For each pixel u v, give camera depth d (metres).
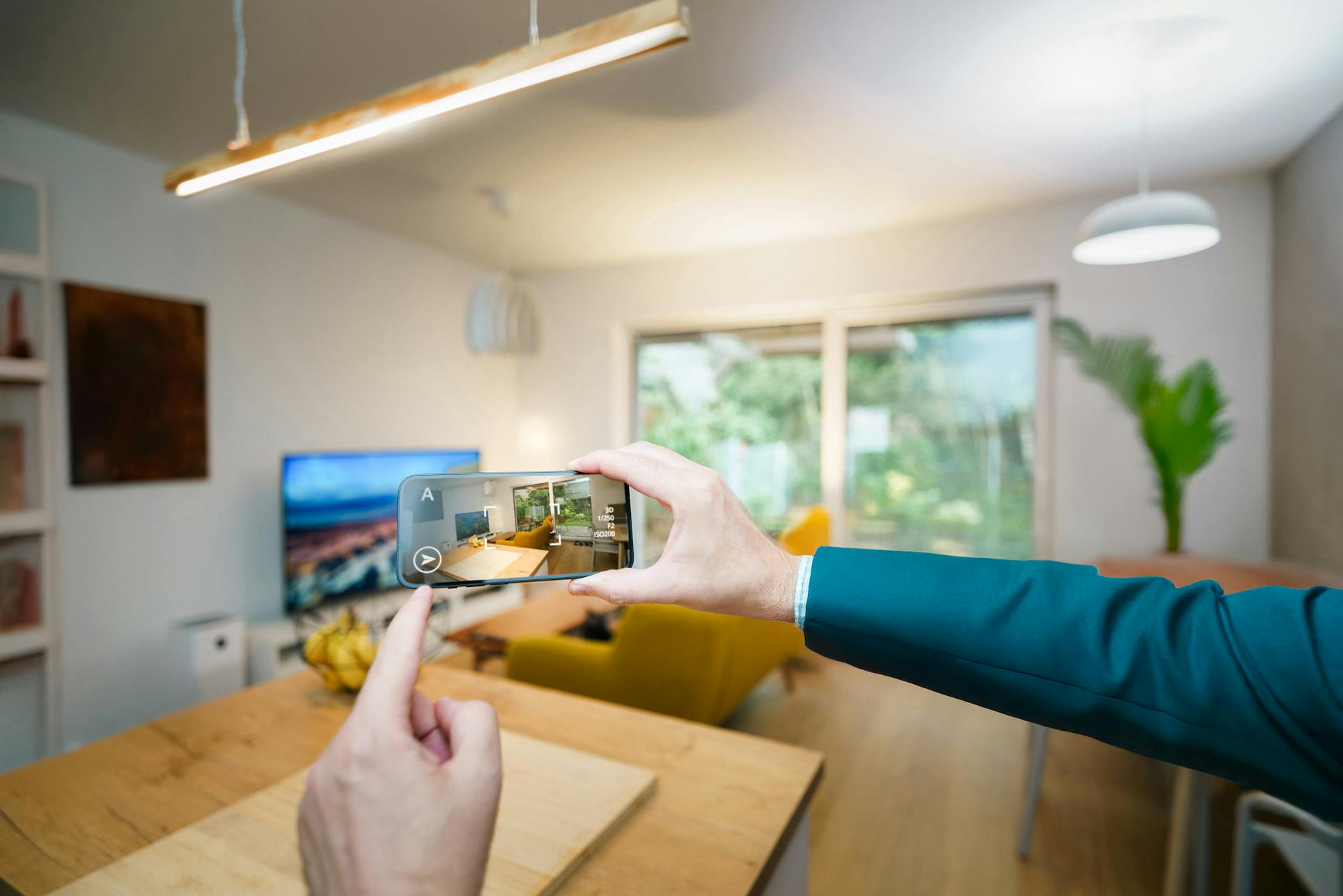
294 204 3.54
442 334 4.49
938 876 1.88
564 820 0.72
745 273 4.32
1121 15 1.89
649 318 4.67
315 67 2.16
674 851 0.70
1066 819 2.16
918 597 0.43
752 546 0.47
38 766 0.91
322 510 3.46
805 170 3.03
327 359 3.71
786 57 2.12
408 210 3.63
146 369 2.88
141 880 0.61
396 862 0.26
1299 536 2.69
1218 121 2.51
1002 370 3.81
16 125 2.49
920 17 1.91
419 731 0.31
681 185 3.22
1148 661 0.37
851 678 3.48
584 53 0.92
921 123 2.56
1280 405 2.89
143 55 2.10
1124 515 3.32
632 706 2.28
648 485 0.48
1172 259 3.21
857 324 4.19
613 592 0.48
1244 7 1.85
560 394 5.01
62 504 2.62
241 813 0.73
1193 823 1.59
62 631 2.62
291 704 1.14
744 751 0.94
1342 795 0.32
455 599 4.00
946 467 3.95
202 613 3.10
